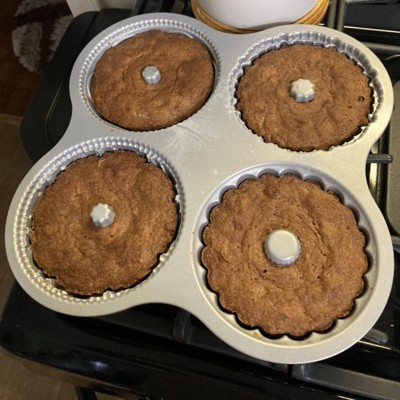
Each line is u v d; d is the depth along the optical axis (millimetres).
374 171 373
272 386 310
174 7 495
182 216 342
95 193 365
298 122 373
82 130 385
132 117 393
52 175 378
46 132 417
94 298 323
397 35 431
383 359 315
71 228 352
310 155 352
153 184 361
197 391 322
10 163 854
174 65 415
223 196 353
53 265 343
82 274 336
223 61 399
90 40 464
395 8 446
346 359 316
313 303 308
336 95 381
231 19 411
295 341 300
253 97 387
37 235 354
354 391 303
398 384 304
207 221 347
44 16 1004
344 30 438
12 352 341
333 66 392
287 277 318
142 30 440
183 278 317
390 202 354
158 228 345
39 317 346
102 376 333
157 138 372
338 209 336
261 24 413
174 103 393
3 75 956
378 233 319
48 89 441
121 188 365
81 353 334
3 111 913
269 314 308
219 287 321
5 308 352
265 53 410
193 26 424
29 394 658
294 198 345
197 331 329
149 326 336
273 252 317
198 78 400
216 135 367
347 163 345
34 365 349
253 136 365
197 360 323
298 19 413
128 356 329
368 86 384
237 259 328
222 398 317
